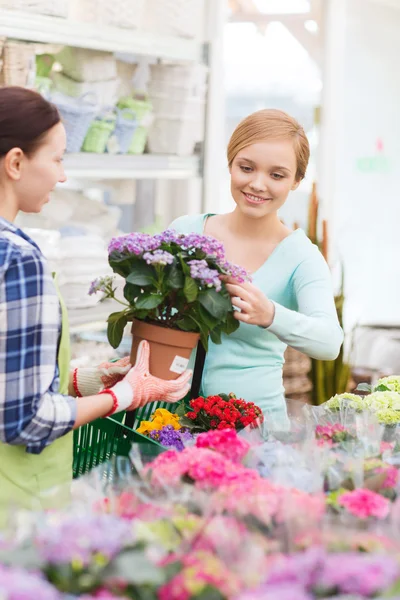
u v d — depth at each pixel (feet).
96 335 12.41
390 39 17.70
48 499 4.20
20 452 5.01
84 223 12.00
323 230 13.52
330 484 4.69
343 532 3.99
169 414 6.28
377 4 17.39
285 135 6.57
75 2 11.09
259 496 4.12
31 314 4.60
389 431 5.82
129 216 14.46
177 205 14.98
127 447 5.94
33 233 10.57
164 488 4.33
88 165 11.14
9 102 4.84
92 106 10.82
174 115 12.34
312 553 3.66
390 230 18.58
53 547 3.59
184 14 12.09
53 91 10.73
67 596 3.44
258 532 4.00
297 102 17.04
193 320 5.75
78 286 11.09
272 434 5.44
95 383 6.05
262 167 6.58
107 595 3.47
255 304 5.92
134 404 5.47
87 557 3.58
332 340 6.38
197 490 4.28
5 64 9.91
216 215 7.39
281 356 7.09
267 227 6.98
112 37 11.02
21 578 3.39
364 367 15.10
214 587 3.48
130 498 4.22
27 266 4.60
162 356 5.74
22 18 9.82
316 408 6.31
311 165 16.61
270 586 3.52
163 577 3.55
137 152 12.12
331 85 15.87
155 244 5.65
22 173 4.94
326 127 16.03
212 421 6.10
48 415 4.75
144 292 5.74
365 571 3.49
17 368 4.58
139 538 3.78
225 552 3.74
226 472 4.36
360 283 18.49
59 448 5.26
